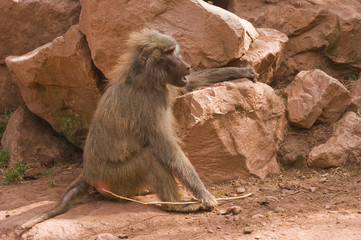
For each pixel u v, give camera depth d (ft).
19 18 45.85
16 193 36.11
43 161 43.34
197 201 29.86
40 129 45.75
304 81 38.34
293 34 43.14
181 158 29.35
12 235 28.27
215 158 34.53
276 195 31.63
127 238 26.40
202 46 35.04
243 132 34.88
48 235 27.32
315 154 35.60
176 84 29.89
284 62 43.16
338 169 34.81
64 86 40.88
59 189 36.99
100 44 35.88
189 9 34.96
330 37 42.47
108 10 35.22
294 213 27.71
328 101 37.37
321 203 29.25
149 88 29.76
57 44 38.19
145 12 34.94
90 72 38.40
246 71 35.14
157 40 29.43
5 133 46.03
